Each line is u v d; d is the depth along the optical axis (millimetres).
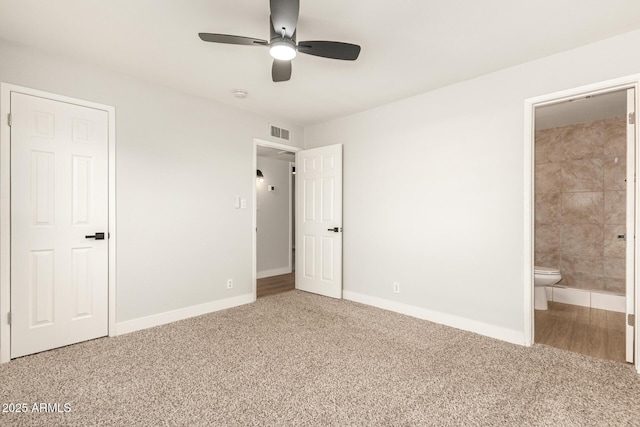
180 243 3197
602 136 3898
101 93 2689
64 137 2512
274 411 1720
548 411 1725
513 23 2025
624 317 3367
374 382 2012
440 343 2613
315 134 4363
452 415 1691
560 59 2406
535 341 2688
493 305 2742
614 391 1911
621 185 3789
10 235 2283
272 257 5637
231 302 3629
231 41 1860
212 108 3455
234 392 1897
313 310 3494
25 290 2342
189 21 2031
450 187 3010
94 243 2660
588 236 3996
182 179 3215
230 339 2688
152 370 2152
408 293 3342
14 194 2297
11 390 1904
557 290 4000
